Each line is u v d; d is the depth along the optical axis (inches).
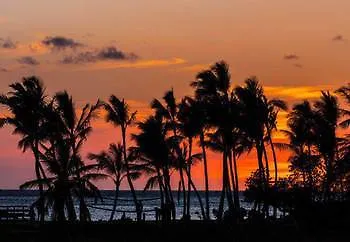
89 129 3457.2
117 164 4128.9
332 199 3181.6
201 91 3464.6
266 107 3489.2
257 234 2874.0
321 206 2989.7
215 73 3457.2
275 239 2819.9
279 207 3292.3
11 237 2878.9
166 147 3715.6
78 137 3440.0
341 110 3759.8
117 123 3922.2
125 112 3912.4
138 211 3533.5
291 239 2822.3
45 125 3312.0
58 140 3270.2
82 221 3250.5
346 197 3144.7
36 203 3090.6
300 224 2945.4
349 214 2942.9
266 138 3590.1
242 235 2874.0
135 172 3934.5
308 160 3435.0
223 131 3430.1
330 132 3622.0
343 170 3216.0
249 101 3444.9
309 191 3144.7
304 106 3941.9
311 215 2950.3
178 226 3075.8
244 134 3501.5
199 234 2935.5
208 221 3221.0
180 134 3836.1
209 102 3454.7
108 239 2960.1
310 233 2915.8
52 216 3009.4
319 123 3750.0
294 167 3417.8
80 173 3270.2
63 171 3093.0
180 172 3860.7
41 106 3336.6
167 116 3863.2
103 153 4109.3
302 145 3799.2
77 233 3080.7
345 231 2898.6
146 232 3105.3
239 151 3572.8
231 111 3422.7
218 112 3400.6
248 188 3361.2
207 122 3454.7
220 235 2910.9
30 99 3304.6
